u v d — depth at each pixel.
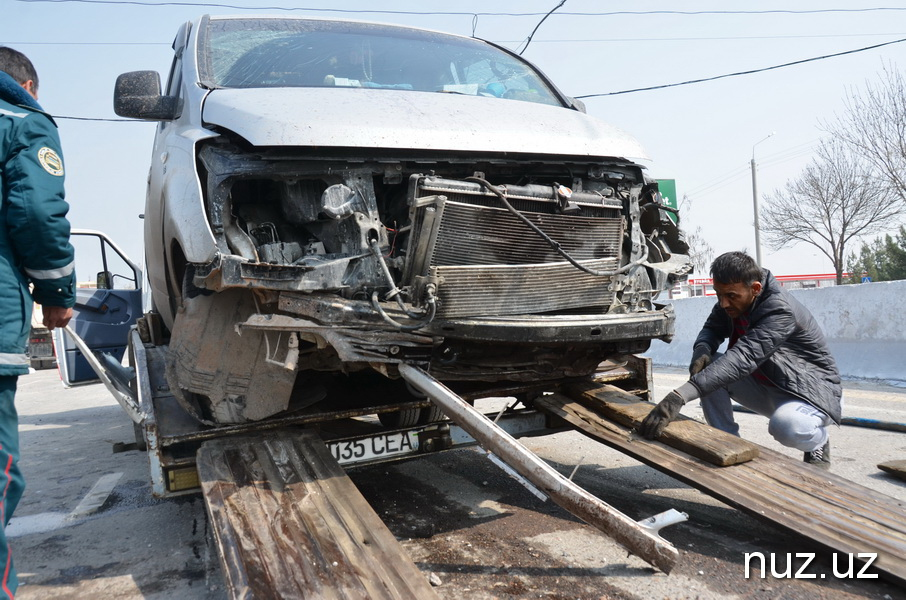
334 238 3.03
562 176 3.55
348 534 2.50
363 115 3.06
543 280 3.23
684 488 3.90
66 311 2.79
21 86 2.67
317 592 2.16
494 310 3.10
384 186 3.24
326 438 3.47
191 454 3.23
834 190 30.67
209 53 3.87
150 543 3.51
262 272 2.71
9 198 2.43
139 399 3.17
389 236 3.11
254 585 2.14
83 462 5.73
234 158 2.89
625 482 4.04
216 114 3.13
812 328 3.54
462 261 3.08
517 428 3.88
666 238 4.16
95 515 4.06
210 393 3.13
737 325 3.64
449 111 3.32
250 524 2.49
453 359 3.24
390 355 2.87
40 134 2.53
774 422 3.40
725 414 3.81
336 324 2.75
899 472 3.91
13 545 3.57
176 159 3.22
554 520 3.45
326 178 2.99
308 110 3.01
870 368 8.19
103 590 2.92
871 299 8.34
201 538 3.54
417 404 3.50
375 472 4.59
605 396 3.86
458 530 3.35
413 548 3.12
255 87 3.57
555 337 3.10
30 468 5.61
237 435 3.22
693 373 3.68
